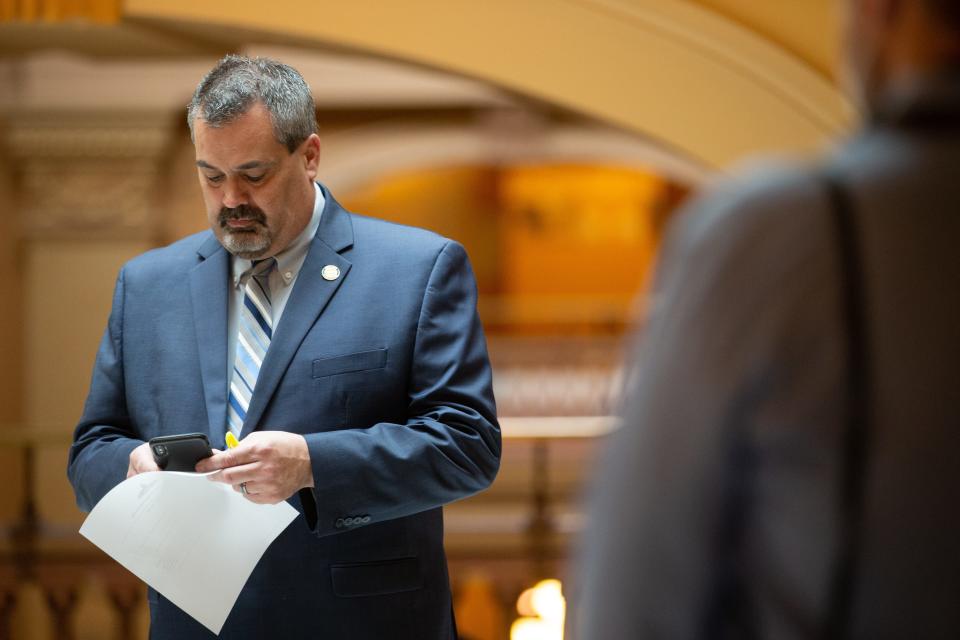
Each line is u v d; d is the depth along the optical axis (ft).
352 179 57.41
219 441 11.07
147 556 10.16
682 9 31.14
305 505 10.62
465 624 44.86
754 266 4.09
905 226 4.01
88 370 46.83
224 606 10.09
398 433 10.66
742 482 4.13
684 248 4.29
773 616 4.09
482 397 11.33
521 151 57.82
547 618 29.78
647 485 4.14
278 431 10.39
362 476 10.36
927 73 4.13
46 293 46.80
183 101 45.32
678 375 4.13
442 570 11.62
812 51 30.94
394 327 11.28
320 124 56.95
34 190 46.26
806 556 4.02
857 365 3.96
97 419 11.86
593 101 31.65
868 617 3.95
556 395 75.51
